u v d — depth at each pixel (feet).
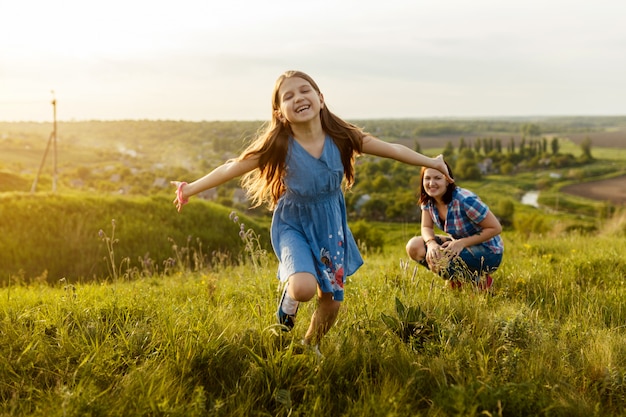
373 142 11.13
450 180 11.92
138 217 62.23
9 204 57.67
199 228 63.00
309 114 10.09
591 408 8.55
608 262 19.63
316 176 10.37
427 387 9.23
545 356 10.23
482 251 15.69
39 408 8.34
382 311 12.79
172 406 8.23
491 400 8.16
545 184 536.42
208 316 11.76
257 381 9.34
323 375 9.47
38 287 23.85
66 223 56.95
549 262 20.65
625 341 11.12
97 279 50.93
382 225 222.89
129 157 618.03
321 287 10.29
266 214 122.83
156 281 22.38
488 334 11.11
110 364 9.70
